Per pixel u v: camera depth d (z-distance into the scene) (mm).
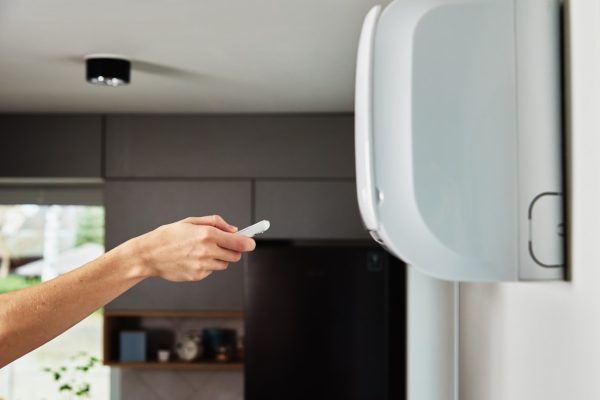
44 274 4648
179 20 2445
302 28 2525
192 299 4227
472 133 1221
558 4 1233
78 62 3023
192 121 4227
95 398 4621
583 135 1142
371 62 1219
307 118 4199
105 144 4227
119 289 1008
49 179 4277
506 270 1228
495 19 1226
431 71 1218
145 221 4211
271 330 3873
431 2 1218
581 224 1156
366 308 3850
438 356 3266
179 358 4480
